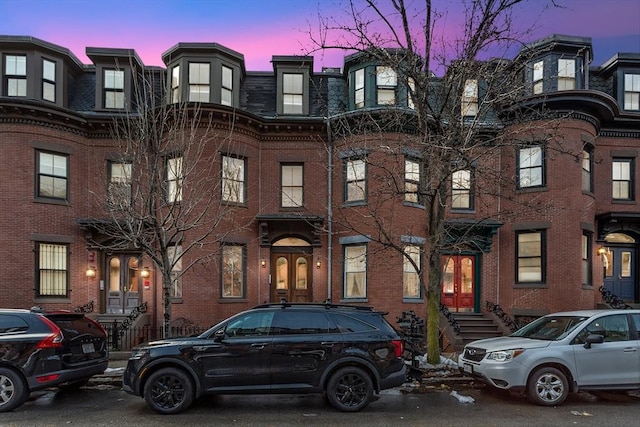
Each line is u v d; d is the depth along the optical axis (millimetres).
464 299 15852
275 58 16078
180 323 13836
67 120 14773
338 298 15156
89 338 8328
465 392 8469
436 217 10508
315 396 8164
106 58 15359
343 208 15219
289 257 15938
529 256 15414
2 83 14422
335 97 16438
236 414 7023
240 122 15023
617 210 16391
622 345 7703
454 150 9305
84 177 15227
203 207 13789
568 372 7648
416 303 14711
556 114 14844
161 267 10266
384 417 6883
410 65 9984
